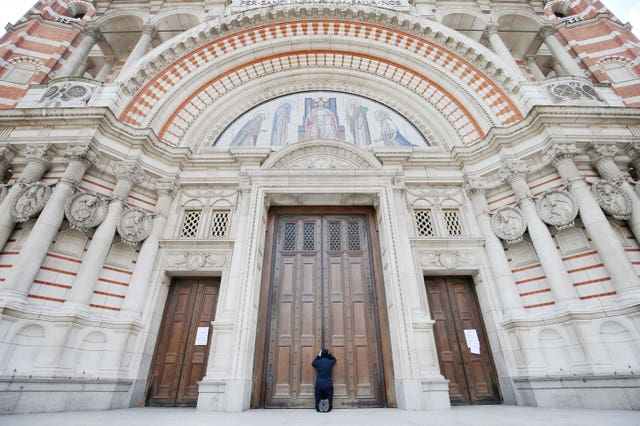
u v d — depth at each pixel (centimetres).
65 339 624
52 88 931
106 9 1273
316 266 852
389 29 1229
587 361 616
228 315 704
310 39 1221
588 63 1170
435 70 1136
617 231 744
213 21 1177
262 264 833
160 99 1023
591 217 712
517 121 880
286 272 845
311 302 803
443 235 870
